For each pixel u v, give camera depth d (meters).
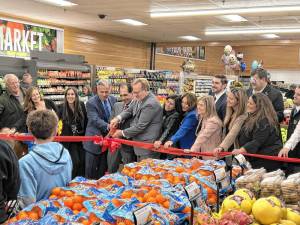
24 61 9.23
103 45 14.13
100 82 5.07
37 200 2.12
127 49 15.55
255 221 1.72
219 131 3.88
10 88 4.90
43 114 2.17
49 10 9.59
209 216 1.71
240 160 2.52
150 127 4.43
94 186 2.17
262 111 3.48
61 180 2.21
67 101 5.05
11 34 10.32
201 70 20.91
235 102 3.75
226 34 13.61
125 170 2.54
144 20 10.93
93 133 4.96
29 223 1.61
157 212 1.70
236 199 1.80
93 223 1.58
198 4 8.68
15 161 1.95
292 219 1.75
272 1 8.24
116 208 1.69
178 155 4.38
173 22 11.20
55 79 9.88
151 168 2.53
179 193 1.97
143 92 4.40
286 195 2.03
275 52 21.20
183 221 1.80
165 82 13.95
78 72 10.59
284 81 21.20
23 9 9.48
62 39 12.15
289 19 10.36
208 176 2.29
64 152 2.26
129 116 4.75
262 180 2.17
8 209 1.97
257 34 13.46
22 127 4.68
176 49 18.75
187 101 4.26
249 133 3.54
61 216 1.66
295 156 3.90
